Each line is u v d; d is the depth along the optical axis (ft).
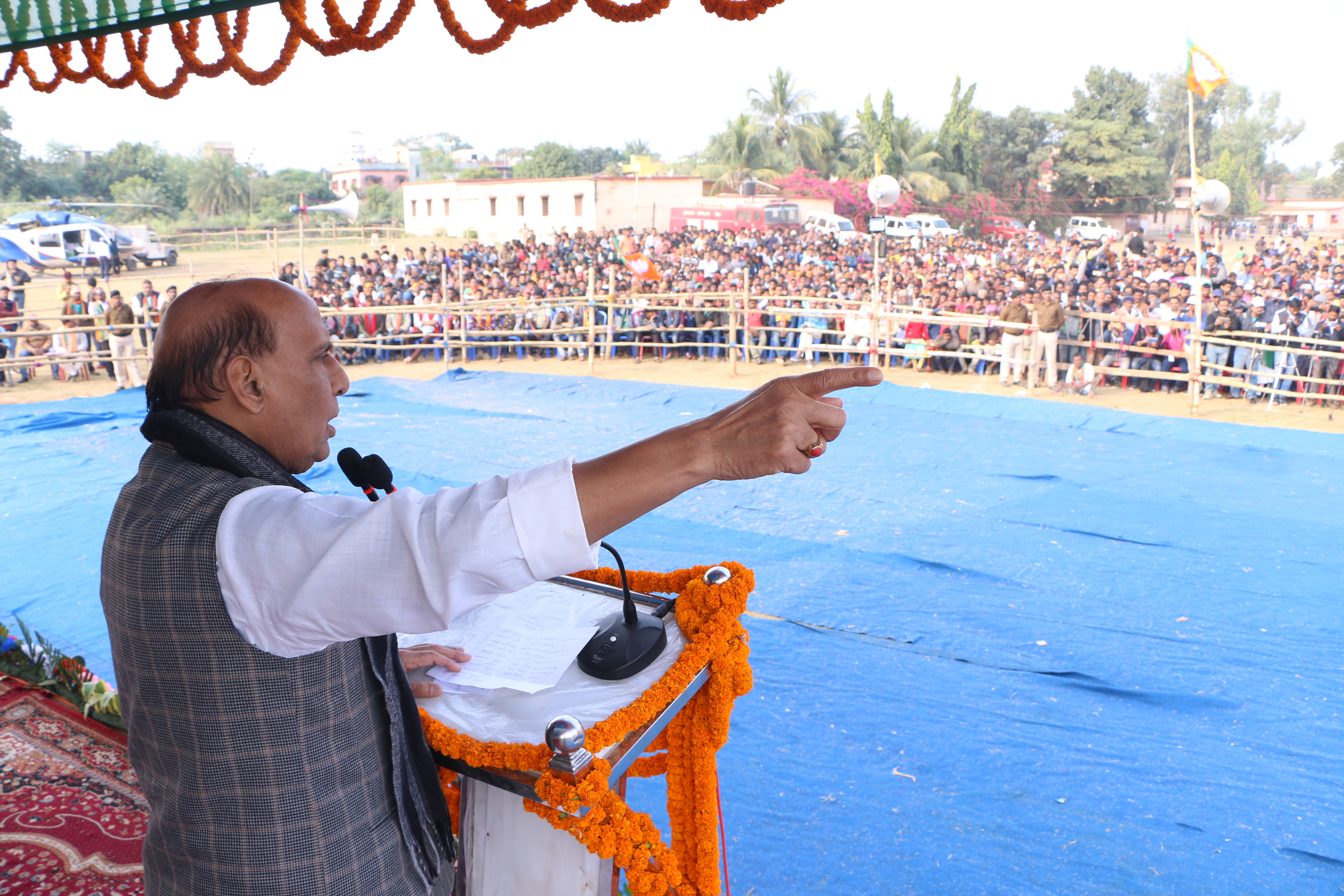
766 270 57.77
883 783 10.14
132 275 90.94
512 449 27.14
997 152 124.88
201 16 7.46
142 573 3.05
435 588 2.60
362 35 6.67
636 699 4.51
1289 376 30.99
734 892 8.43
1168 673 12.75
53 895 7.23
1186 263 48.62
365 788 3.58
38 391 36.94
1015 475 23.13
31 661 11.23
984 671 12.86
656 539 18.61
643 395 34.83
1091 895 8.38
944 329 38.91
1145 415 28.89
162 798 3.37
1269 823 9.42
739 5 5.10
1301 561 17.08
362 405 33.71
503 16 5.85
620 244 73.00
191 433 3.28
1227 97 121.08
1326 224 109.09
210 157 186.09
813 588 15.94
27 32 8.07
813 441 2.69
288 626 2.84
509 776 4.09
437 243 115.85
